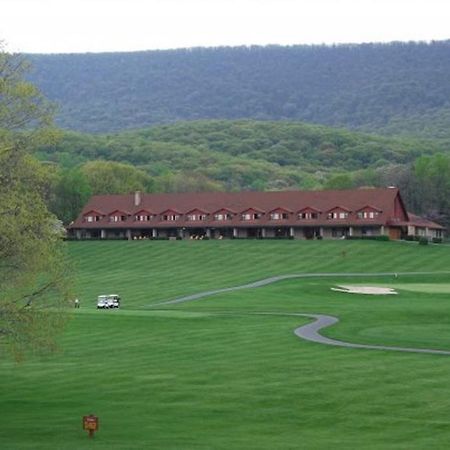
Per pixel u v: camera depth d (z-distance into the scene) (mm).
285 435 64062
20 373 88062
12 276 66875
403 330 114062
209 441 62344
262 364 89062
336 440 62438
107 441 62594
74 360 94750
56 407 73750
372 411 70000
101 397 76750
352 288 167875
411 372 82875
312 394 75562
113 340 108062
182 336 109750
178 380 82625
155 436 63875
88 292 178875
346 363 88125
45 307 68000
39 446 61281
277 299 156875
